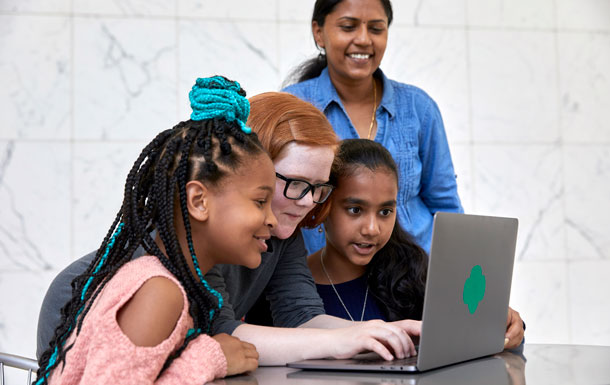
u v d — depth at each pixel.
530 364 1.02
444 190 2.19
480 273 1.07
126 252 1.03
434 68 3.58
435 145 2.17
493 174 3.62
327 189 1.35
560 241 3.66
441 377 0.90
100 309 0.87
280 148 1.23
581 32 3.69
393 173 1.52
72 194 3.31
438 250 0.94
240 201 0.99
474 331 1.06
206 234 1.00
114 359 0.83
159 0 3.39
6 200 3.25
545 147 3.66
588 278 3.67
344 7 2.03
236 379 0.92
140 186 1.04
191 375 0.88
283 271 1.43
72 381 0.89
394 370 0.95
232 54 3.45
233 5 3.46
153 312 0.87
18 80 3.28
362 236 1.49
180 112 3.40
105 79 3.34
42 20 3.30
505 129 3.63
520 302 3.62
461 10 3.61
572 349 1.22
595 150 3.70
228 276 1.30
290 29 3.50
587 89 3.70
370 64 2.07
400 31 3.55
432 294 0.93
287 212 1.26
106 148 3.34
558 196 3.66
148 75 3.38
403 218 2.08
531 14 3.65
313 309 1.38
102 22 3.34
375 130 2.13
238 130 1.01
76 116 3.32
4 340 3.22
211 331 1.03
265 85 3.47
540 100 3.66
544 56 3.66
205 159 0.97
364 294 1.61
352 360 1.05
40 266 3.27
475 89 3.61
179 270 0.96
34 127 3.28
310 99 2.13
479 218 1.04
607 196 3.69
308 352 1.07
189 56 3.41
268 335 1.11
